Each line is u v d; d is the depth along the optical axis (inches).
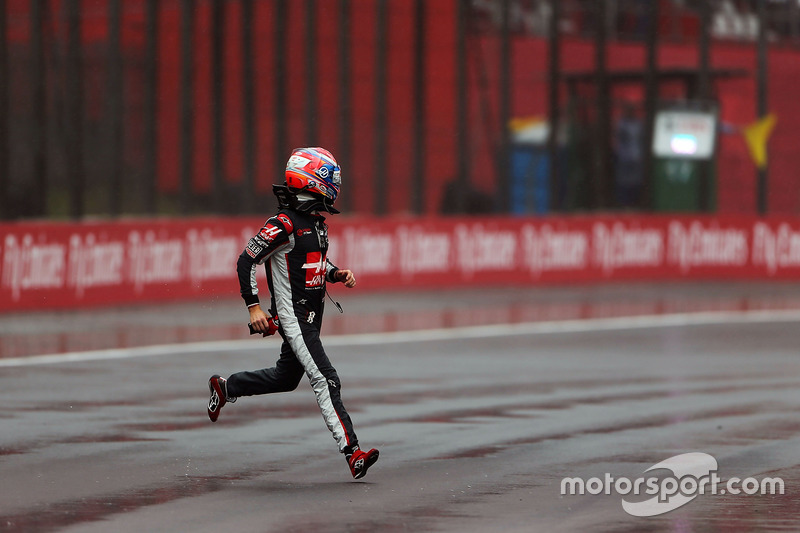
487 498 1039.6
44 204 3206.2
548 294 3447.3
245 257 1090.7
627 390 1748.3
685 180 4220.0
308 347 1100.5
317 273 1111.0
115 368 1892.2
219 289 3024.1
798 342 2418.8
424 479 1122.0
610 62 4571.9
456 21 4028.1
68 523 925.2
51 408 1509.6
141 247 2844.5
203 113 3607.3
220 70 3533.5
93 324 2512.3
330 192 1110.4
